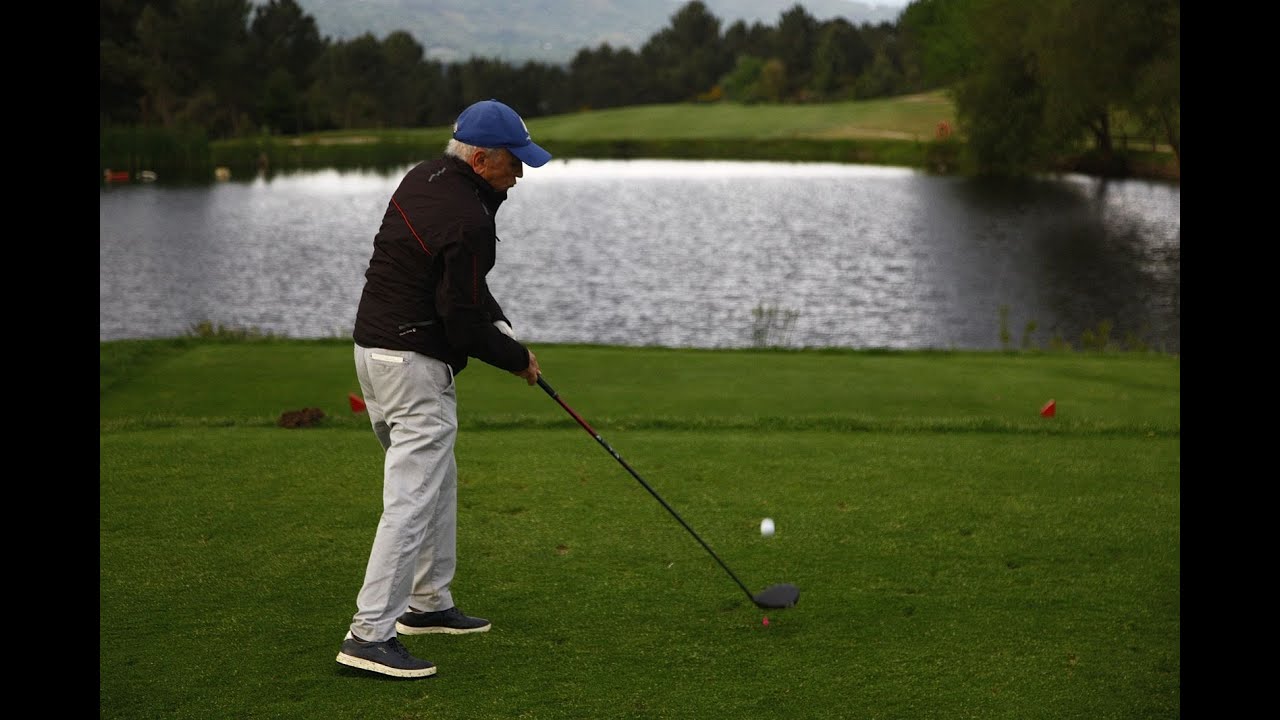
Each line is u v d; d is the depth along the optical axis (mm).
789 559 4535
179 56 83625
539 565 4449
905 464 5980
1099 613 3992
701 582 4285
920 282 25094
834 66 104312
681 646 3717
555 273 26500
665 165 61875
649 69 111500
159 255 29516
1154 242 30766
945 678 3490
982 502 5297
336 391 9391
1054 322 20906
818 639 3777
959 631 3842
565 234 33406
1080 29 35188
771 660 3613
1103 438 6727
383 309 3645
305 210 40562
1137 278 25297
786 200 42562
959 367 10562
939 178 51406
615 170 58250
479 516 5027
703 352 11414
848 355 11609
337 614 3965
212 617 3920
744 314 21500
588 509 5133
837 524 4965
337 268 27766
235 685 3412
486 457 6016
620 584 4258
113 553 4512
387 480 3658
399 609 3568
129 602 4031
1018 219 36094
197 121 84062
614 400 8789
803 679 3480
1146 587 4230
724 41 117562
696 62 111562
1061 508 5207
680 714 3244
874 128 73750
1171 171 48938
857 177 52781
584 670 3541
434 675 3502
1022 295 23469
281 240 32531
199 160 63875
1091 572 4395
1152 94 34281
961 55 65000
